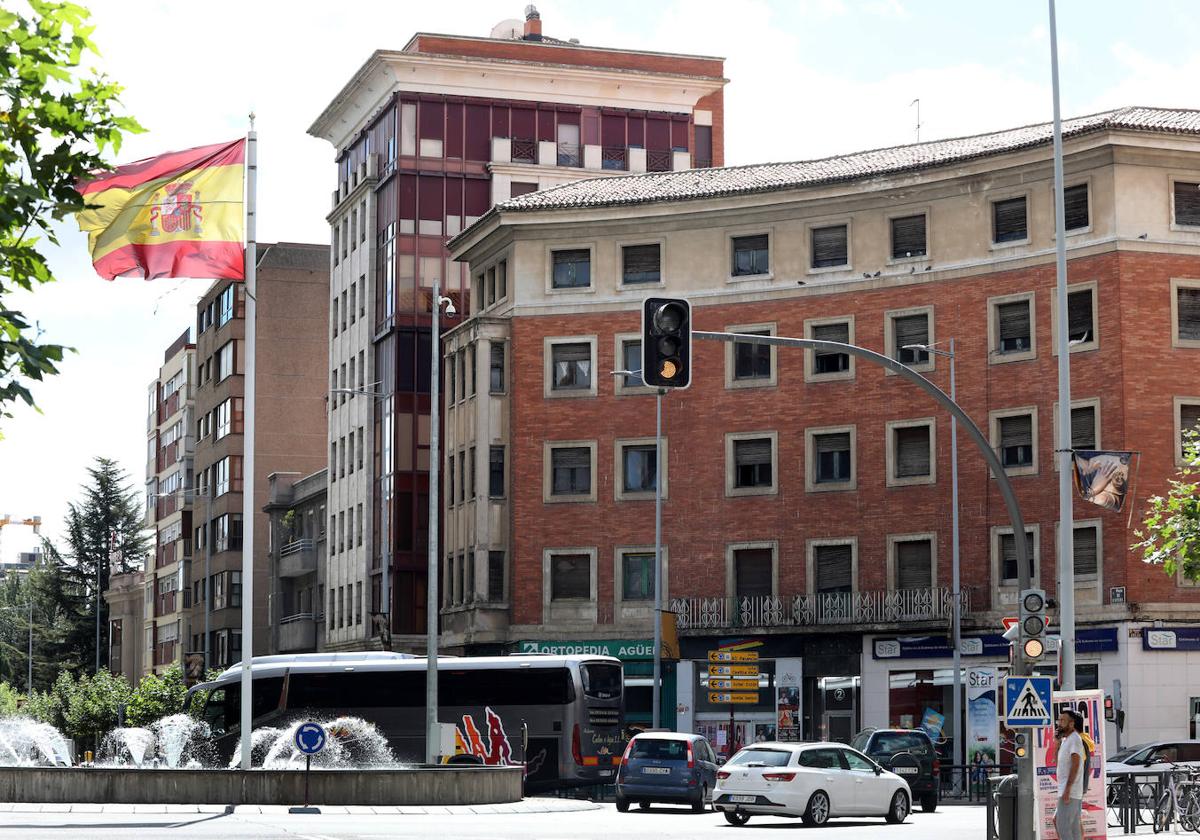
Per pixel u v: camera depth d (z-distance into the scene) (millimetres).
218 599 98938
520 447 61188
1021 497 53000
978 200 54812
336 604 81312
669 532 59188
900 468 55906
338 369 83375
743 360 58969
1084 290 52125
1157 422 50969
